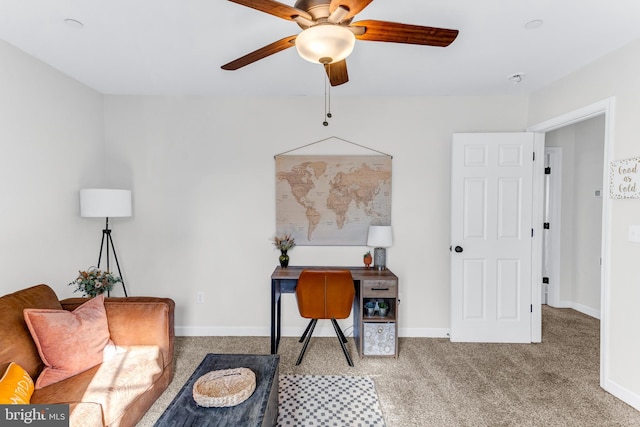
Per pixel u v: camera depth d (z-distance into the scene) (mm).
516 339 2979
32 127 2307
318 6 1272
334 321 2641
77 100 2746
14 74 2160
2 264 2096
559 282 4012
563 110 2617
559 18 1806
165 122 3117
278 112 3129
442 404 2041
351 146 3129
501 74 2584
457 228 2979
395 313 2666
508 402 2062
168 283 3158
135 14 1792
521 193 2957
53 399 1468
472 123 3090
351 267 3066
